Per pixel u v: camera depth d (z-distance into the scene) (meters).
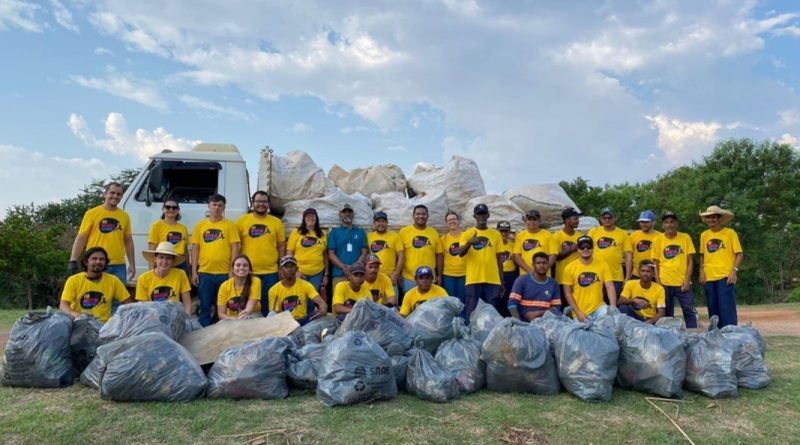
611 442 3.53
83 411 3.75
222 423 3.62
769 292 30.81
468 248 6.84
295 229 6.87
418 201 7.54
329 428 3.59
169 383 4.01
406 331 4.88
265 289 6.56
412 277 6.97
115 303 5.62
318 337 5.32
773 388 4.89
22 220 24.77
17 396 4.12
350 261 6.80
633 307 6.66
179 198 7.20
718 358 4.57
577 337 4.54
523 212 7.83
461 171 8.20
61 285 22.41
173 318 4.74
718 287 7.63
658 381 4.47
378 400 4.21
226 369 4.20
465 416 3.91
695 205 25.12
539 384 4.48
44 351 4.32
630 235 7.97
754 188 27.61
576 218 7.40
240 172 7.36
